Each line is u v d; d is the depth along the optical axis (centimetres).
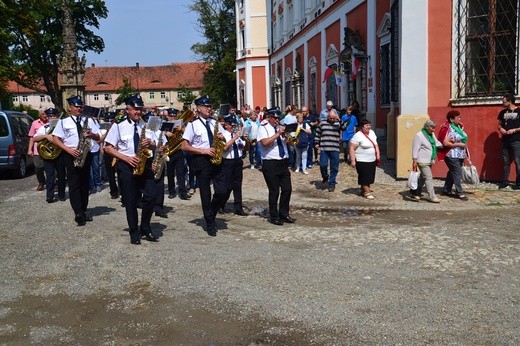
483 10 1232
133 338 473
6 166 1612
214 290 580
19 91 8775
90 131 880
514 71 1195
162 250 738
